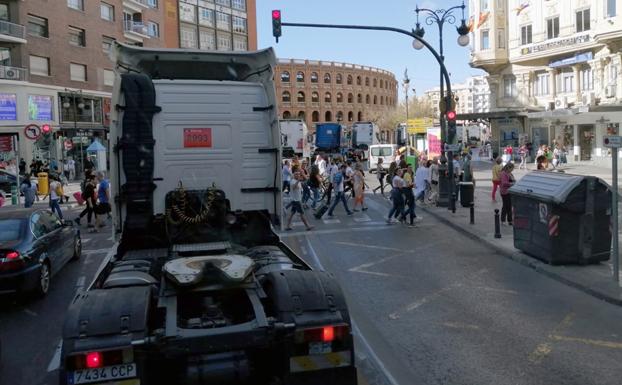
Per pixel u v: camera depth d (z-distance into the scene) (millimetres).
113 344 3793
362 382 5348
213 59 6973
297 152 45031
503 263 10703
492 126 47625
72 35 42125
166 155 6176
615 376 5457
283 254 5836
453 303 8086
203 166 6289
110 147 6004
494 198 19766
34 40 37969
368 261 11180
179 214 6039
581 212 9680
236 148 6387
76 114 42188
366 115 110188
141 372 3820
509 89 45812
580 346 6289
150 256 5820
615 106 33000
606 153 36344
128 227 6102
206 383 4004
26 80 36969
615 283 8523
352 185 20203
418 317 7434
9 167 31688
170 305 4281
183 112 6227
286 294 4293
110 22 46406
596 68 37312
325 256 11750
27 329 7383
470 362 5848
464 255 11555
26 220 9141
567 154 40188
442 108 19719
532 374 5527
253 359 4227
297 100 101688
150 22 54094
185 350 3918
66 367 3729
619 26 33125
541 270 9805
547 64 41812
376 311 7738
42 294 8844
